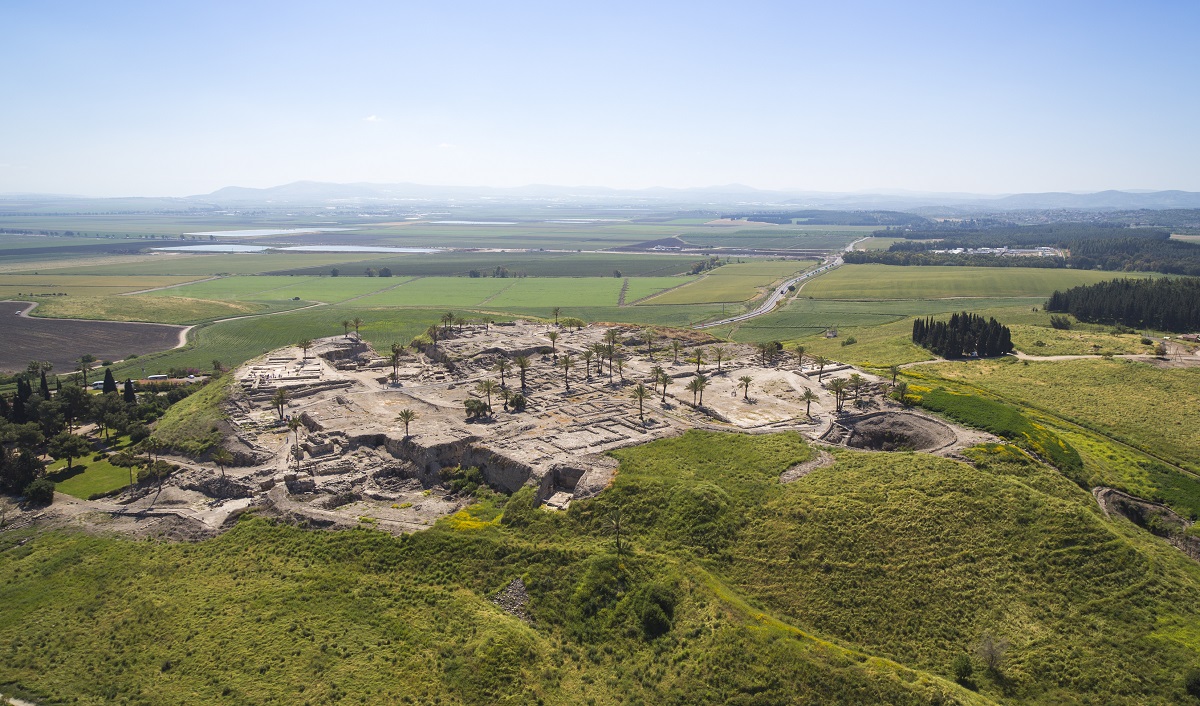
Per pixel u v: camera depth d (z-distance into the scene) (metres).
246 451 140.00
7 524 123.12
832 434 138.50
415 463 133.75
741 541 100.50
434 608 91.94
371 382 185.50
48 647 88.12
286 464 134.00
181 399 195.62
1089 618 86.62
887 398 158.12
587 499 110.75
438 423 147.25
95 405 175.62
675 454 126.06
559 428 141.25
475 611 90.31
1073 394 182.38
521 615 90.81
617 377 180.75
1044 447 131.38
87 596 99.50
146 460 143.38
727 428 140.00
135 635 89.06
